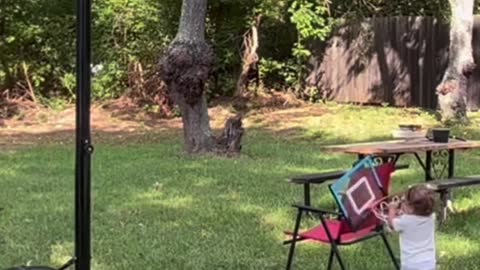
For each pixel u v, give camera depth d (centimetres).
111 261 518
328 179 590
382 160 644
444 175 813
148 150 1071
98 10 1554
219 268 502
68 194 756
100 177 841
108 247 551
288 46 1680
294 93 1683
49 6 1595
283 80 1692
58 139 1258
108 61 1586
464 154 988
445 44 1480
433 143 682
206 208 680
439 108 1398
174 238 577
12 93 1627
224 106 1572
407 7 1658
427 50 1516
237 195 738
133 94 1574
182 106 1022
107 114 1519
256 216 647
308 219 615
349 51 1644
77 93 340
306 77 1694
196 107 1020
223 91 1642
